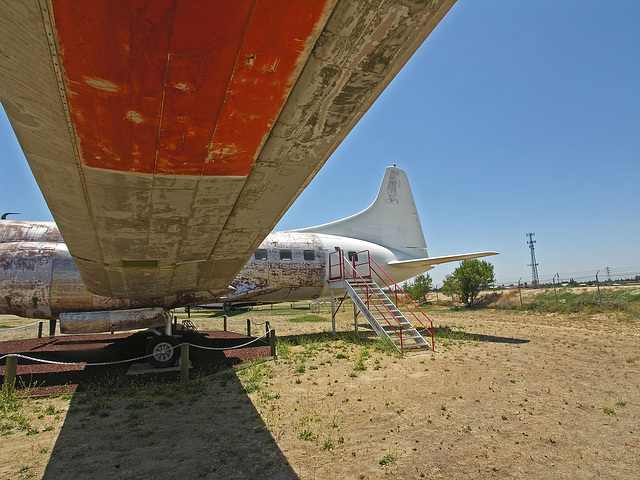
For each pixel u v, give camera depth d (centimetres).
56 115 243
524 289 3538
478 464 423
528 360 977
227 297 1313
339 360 1013
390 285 1708
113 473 405
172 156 297
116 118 249
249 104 249
